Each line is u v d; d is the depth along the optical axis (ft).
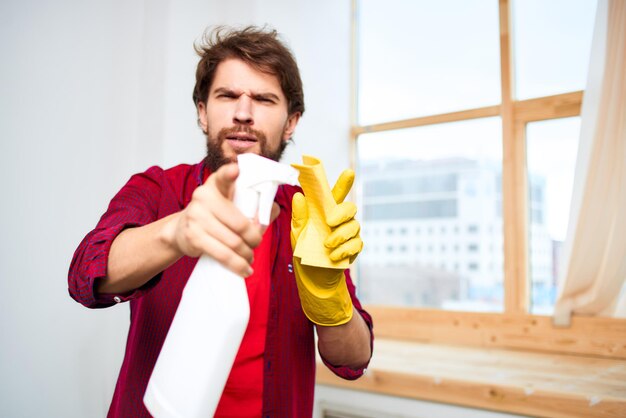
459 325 6.87
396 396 5.21
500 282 6.86
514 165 6.82
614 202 5.63
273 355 2.47
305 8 7.44
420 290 7.55
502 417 4.60
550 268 6.56
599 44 5.80
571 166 6.48
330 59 7.97
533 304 6.67
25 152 4.45
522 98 6.91
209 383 1.34
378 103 8.28
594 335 5.89
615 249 5.64
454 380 4.78
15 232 4.38
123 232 1.75
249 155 1.39
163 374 1.37
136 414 2.30
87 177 4.98
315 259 1.80
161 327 2.37
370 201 8.18
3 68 4.29
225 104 2.52
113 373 5.13
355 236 1.84
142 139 5.46
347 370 2.45
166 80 5.39
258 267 2.59
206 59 2.76
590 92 5.82
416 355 6.05
